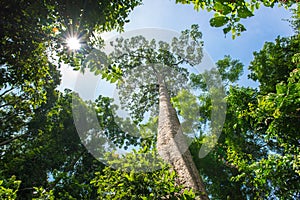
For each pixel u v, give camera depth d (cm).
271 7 290
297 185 656
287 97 429
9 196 477
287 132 534
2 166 1079
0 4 631
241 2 207
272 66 1264
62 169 1633
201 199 431
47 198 564
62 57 734
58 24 685
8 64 776
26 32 691
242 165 816
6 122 1355
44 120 1497
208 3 308
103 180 468
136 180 410
